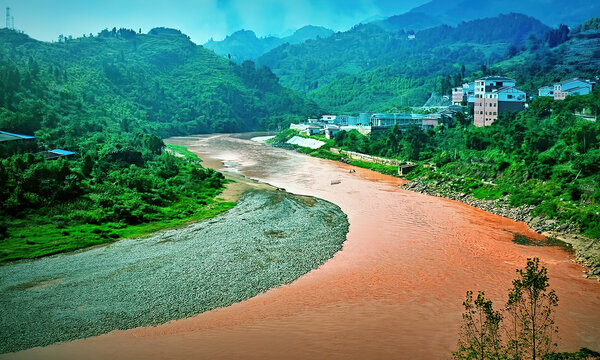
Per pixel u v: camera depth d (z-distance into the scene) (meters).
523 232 68.19
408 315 43.28
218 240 63.88
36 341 38.06
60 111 152.12
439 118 154.12
